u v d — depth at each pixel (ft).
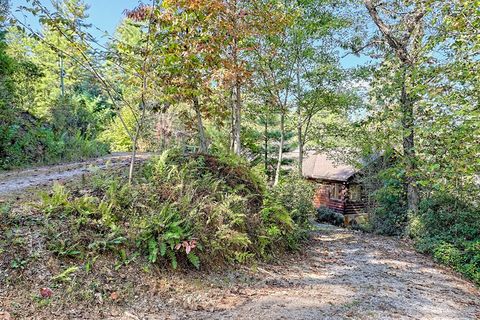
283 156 68.08
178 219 18.31
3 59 41.98
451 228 32.35
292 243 26.76
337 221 59.26
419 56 29.78
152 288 14.90
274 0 31.89
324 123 53.31
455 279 24.59
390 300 17.43
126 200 18.75
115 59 20.07
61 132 47.57
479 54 23.49
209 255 18.58
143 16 20.97
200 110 31.53
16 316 11.19
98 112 78.33
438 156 24.39
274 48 42.11
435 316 15.90
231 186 25.41
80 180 24.48
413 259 29.12
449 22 23.66
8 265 12.87
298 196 33.91
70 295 12.86
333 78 48.49
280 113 52.90
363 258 27.89
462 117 22.59
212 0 23.26
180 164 25.14
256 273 19.61
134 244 16.49
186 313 13.46
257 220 24.17
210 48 24.25
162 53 21.04
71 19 19.13
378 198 44.98
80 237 15.21
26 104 48.37
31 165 34.99
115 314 12.70
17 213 15.85
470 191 29.94
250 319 13.14
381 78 38.06
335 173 71.26
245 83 32.86
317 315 14.15
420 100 27.12
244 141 54.70
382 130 39.24
